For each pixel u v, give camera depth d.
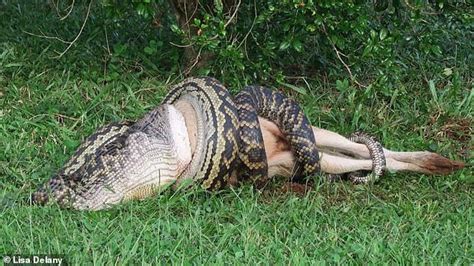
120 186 2.97
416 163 3.28
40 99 3.60
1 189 3.06
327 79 3.86
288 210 2.96
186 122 3.08
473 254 2.73
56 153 3.29
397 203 3.09
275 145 3.23
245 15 3.71
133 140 3.02
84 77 3.74
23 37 4.07
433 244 2.78
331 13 3.51
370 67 3.83
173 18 4.12
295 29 3.58
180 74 3.79
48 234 2.72
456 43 4.20
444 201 3.13
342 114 3.61
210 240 2.74
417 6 3.49
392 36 3.57
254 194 3.10
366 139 3.31
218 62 3.71
